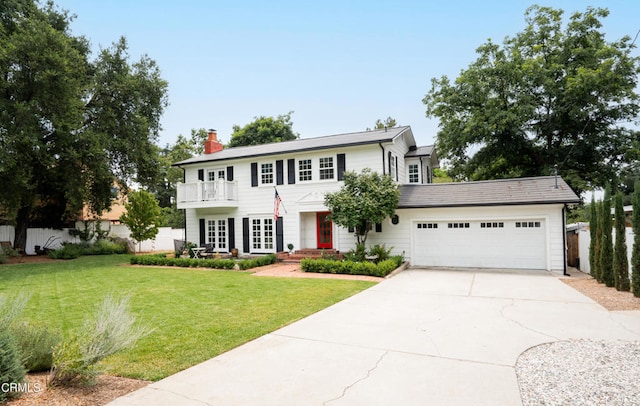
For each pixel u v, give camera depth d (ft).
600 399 12.89
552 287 36.24
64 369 13.17
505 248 49.67
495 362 16.63
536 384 14.24
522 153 83.51
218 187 67.67
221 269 54.95
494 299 30.91
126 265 61.82
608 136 73.46
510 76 75.51
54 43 58.95
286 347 18.98
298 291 35.22
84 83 70.28
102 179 72.28
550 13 80.23
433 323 23.53
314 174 62.95
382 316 25.48
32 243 83.71
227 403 12.72
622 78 70.18
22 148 58.29
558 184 50.11
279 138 143.33
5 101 56.34
